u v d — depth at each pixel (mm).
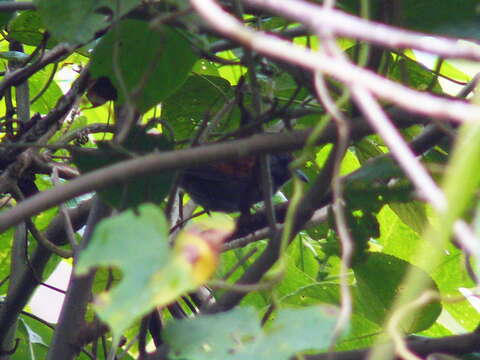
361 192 4051
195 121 5379
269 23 4684
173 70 4207
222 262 5980
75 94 5074
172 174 3959
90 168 4082
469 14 3750
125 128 3107
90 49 5199
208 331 2584
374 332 4641
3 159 5008
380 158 3977
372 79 1931
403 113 3818
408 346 3855
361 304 4691
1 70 6785
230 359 2455
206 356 2508
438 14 3760
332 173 3668
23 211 2750
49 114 5129
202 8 2096
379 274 4375
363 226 4223
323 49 2014
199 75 5180
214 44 4324
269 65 4625
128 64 4191
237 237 5055
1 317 5195
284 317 2500
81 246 4641
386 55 4059
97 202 4652
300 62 1997
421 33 3795
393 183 4004
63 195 2781
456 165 1836
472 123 1842
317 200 3805
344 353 3646
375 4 3787
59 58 5301
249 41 2049
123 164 2855
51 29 3721
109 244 2273
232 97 5266
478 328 3809
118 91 4320
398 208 4711
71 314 4719
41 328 6086
